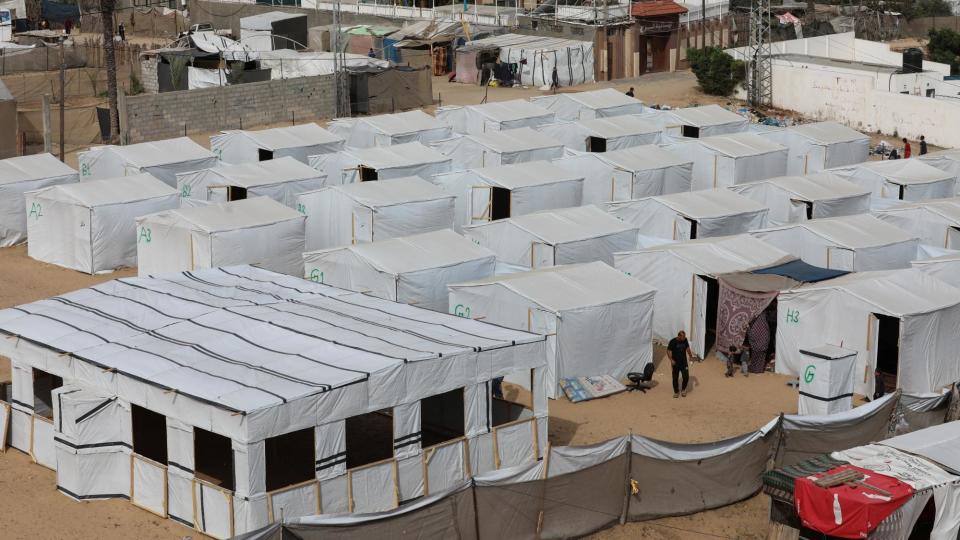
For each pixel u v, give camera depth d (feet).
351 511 81.61
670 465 83.71
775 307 120.67
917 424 94.53
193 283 109.60
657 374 116.47
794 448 89.10
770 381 114.52
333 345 88.53
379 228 145.48
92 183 150.92
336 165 177.88
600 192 174.81
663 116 219.20
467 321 97.81
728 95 275.80
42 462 92.58
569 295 112.06
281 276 113.70
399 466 83.82
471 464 87.92
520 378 109.91
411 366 83.82
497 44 287.69
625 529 82.74
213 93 227.81
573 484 79.71
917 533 79.00
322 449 79.97
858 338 110.11
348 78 247.09
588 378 110.93
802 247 138.82
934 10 394.73
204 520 80.28
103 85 271.49
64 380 89.71
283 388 79.77
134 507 85.35
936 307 110.11
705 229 144.36
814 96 258.57
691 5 315.58
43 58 279.08
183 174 162.20
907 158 196.03
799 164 201.98
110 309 100.27
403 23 321.52
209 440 94.38
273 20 312.50
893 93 241.96
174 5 365.81
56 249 148.56
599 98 232.53
